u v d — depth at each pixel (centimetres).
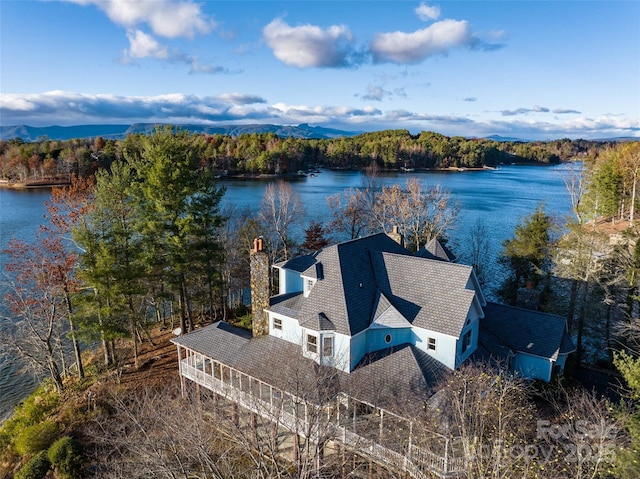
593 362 3700
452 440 1908
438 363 2502
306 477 1856
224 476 1900
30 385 3750
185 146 3750
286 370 2498
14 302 3341
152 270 3659
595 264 3753
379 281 2878
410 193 6506
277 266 3166
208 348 2978
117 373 3484
